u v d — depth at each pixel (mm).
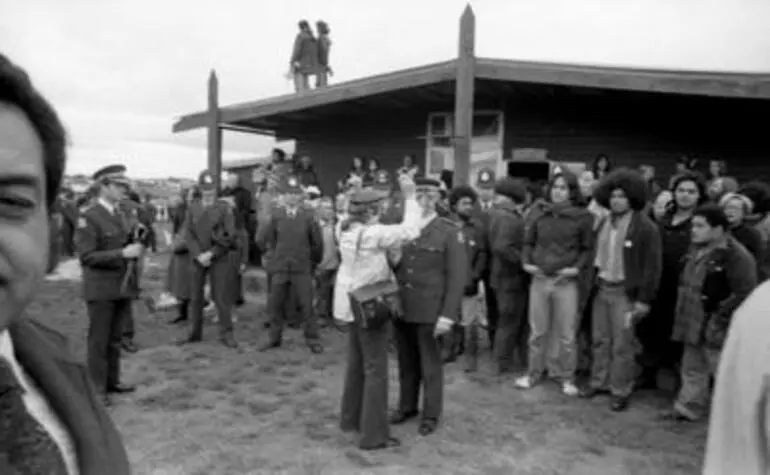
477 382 6207
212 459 4305
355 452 4422
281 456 4371
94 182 5172
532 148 11461
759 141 10094
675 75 8422
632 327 5324
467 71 9273
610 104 10945
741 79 8016
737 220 5137
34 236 758
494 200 6797
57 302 10055
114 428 982
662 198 6074
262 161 16766
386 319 4398
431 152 12297
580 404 5559
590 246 5629
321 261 7730
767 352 964
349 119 13336
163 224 23125
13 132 723
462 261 4613
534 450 4559
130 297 5344
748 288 4500
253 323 8711
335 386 5988
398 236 4344
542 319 5883
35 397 847
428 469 4207
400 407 5102
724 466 1019
